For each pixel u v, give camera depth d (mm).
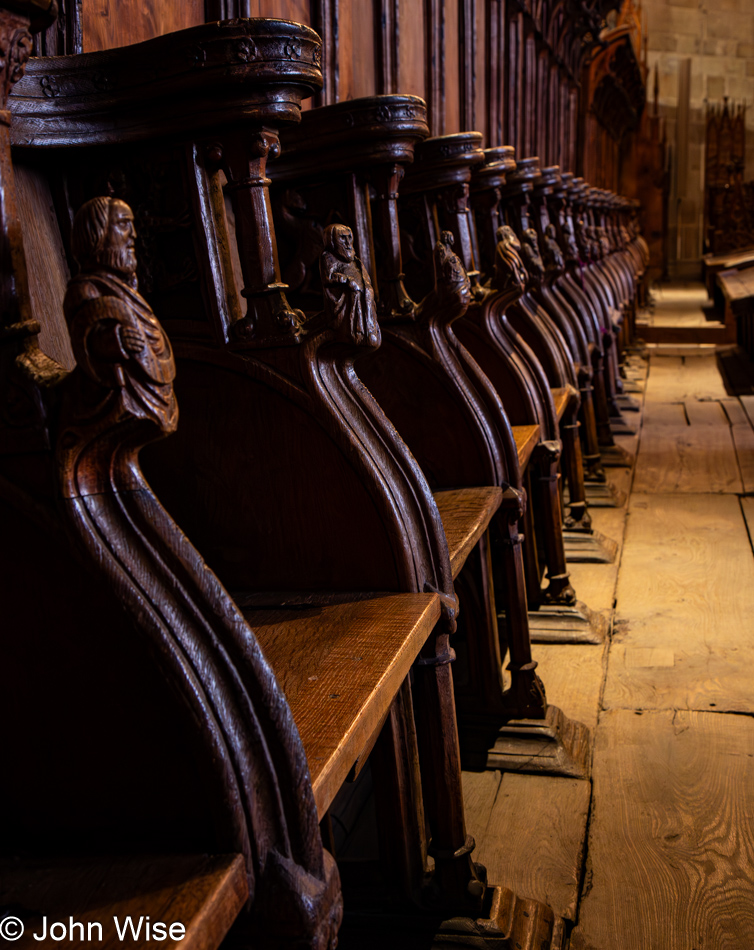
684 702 2678
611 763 2377
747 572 3725
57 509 790
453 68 4691
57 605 844
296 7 2629
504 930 1687
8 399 791
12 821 917
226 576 1587
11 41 820
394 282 2143
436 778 1717
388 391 2234
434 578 1552
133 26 1823
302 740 1011
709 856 1962
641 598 3520
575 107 9508
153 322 769
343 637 1318
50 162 1463
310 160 1966
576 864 1955
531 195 4332
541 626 3180
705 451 5742
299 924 839
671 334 11086
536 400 2977
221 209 1448
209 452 1541
